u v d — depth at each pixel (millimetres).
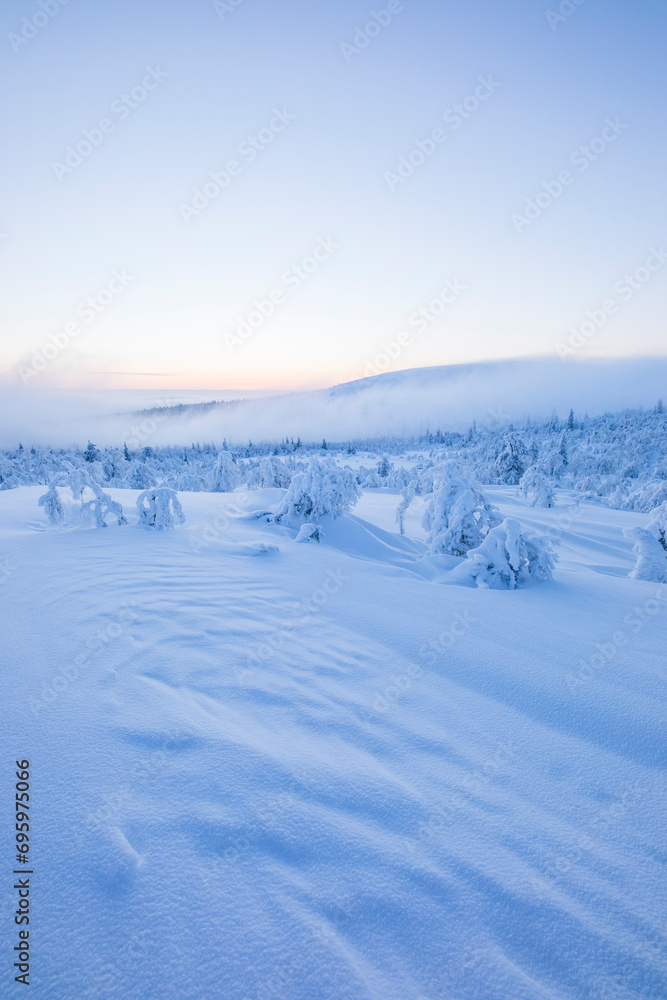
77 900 1960
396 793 2729
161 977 1688
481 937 1920
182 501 16734
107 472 45375
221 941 1821
